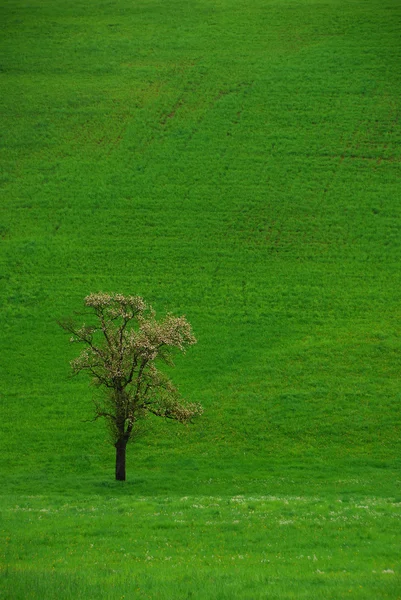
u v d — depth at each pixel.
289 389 74.25
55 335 86.25
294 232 108.62
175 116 139.50
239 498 44.34
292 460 61.91
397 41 159.50
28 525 35.34
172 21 177.38
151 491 51.81
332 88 146.12
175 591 23.64
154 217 111.94
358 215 112.00
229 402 72.19
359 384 74.69
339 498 46.59
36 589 23.27
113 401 54.34
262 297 93.88
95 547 31.39
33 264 100.69
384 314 89.06
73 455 63.16
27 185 120.00
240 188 118.81
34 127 137.25
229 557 29.19
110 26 176.00
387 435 65.75
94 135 134.50
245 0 188.50
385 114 138.12
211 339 84.81
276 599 22.45
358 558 28.70
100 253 103.56
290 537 32.22
